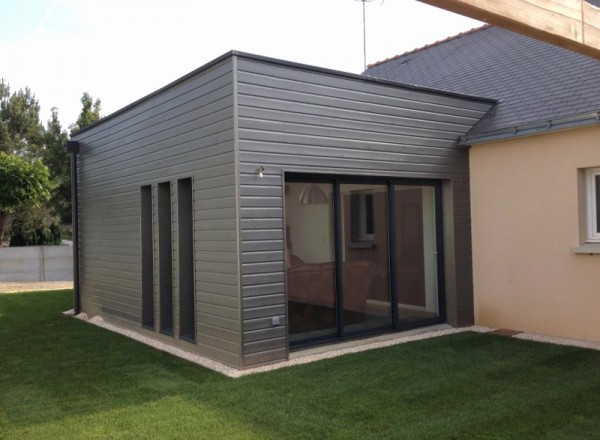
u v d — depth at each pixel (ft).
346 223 23.58
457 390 16.60
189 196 24.03
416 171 25.40
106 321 31.22
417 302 26.22
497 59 33.99
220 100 20.63
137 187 27.40
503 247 26.25
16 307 38.11
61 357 22.27
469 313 27.35
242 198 19.81
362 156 23.44
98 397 16.81
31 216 76.18
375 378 18.02
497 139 25.55
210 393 16.88
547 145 24.41
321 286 22.71
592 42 14.01
